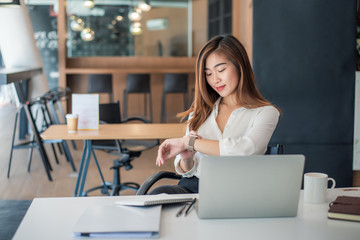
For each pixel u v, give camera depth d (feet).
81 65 27.43
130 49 30.58
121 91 27.86
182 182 7.54
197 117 7.66
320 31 13.94
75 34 29.78
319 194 5.75
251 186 5.04
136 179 16.99
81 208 5.56
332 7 13.88
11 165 19.16
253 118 7.29
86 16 29.78
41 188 15.83
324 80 14.10
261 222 5.05
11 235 11.43
